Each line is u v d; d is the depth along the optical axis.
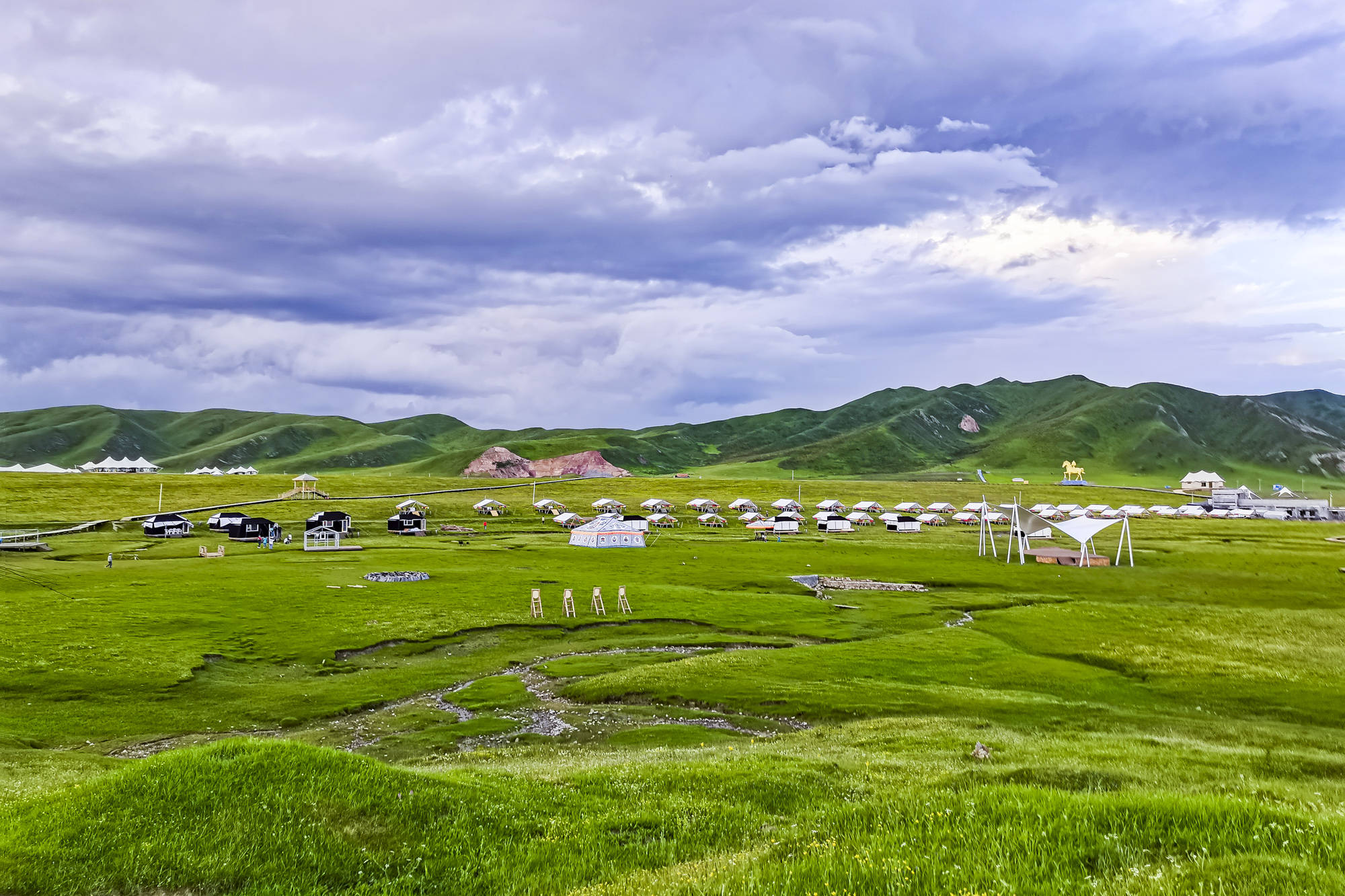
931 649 63.41
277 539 140.38
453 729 42.06
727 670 54.97
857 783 23.12
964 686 52.00
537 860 14.69
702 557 128.50
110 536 141.88
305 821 15.20
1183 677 54.91
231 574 94.56
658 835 16.53
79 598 76.19
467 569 106.12
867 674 54.88
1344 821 12.78
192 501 196.12
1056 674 55.62
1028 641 68.31
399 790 17.00
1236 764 28.67
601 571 109.44
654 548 139.75
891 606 87.00
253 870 13.58
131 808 15.27
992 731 38.44
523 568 109.12
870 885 10.76
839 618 79.56
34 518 161.25
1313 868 9.91
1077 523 124.12
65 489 198.38
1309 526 196.00
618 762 28.95
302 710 45.91
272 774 16.72
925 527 196.25
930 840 12.78
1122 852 11.30
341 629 67.81
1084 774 21.64
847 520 185.88
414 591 86.69
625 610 80.31
